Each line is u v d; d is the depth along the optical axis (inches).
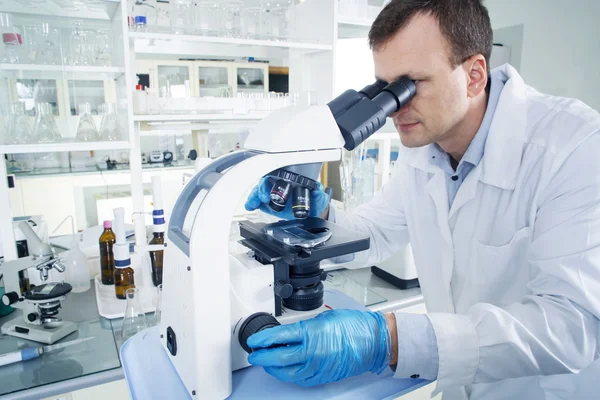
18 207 126.7
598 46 101.3
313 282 35.1
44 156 119.3
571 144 34.3
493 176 39.0
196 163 62.9
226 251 27.0
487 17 34.5
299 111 28.5
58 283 53.4
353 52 92.4
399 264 66.7
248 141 30.6
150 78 109.7
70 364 46.1
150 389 29.5
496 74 41.9
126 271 60.5
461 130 40.1
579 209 30.9
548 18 112.5
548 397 40.7
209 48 83.3
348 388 29.0
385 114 30.5
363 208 55.0
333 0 74.6
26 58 60.0
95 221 137.7
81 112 64.4
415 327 28.9
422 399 65.0
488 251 40.2
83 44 65.1
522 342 27.9
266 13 73.9
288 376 26.9
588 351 28.3
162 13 68.2
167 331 32.7
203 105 72.0
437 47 31.6
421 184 47.4
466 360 28.1
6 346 49.3
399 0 32.6
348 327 28.0
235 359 30.6
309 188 32.8
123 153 135.1
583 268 28.8
